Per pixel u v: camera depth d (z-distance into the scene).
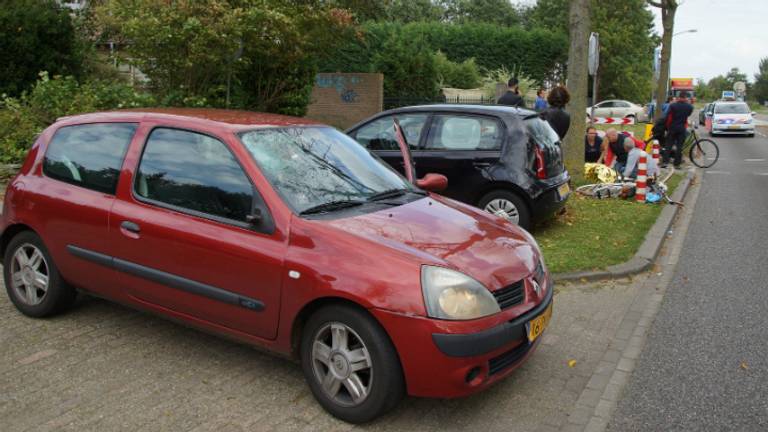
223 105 12.11
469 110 7.98
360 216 4.00
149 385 4.05
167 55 11.05
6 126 10.58
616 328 5.30
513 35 45.00
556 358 4.68
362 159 4.83
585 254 7.22
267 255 3.79
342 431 3.60
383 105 22.14
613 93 51.59
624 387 4.25
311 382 3.79
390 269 3.53
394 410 3.86
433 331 3.41
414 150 8.06
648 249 7.52
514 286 3.80
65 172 4.81
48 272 4.85
